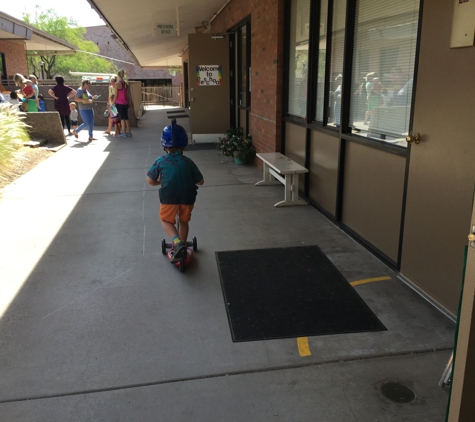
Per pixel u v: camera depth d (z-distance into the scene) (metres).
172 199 4.32
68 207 6.44
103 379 2.90
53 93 13.54
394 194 4.30
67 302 3.84
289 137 7.48
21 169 8.71
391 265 4.38
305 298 3.87
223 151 10.13
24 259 4.70
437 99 3.49
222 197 6.90
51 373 2.96
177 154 4.41
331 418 2.56
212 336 3.35
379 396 2.72
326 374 2.92
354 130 5.20
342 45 5.41
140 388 2.82
